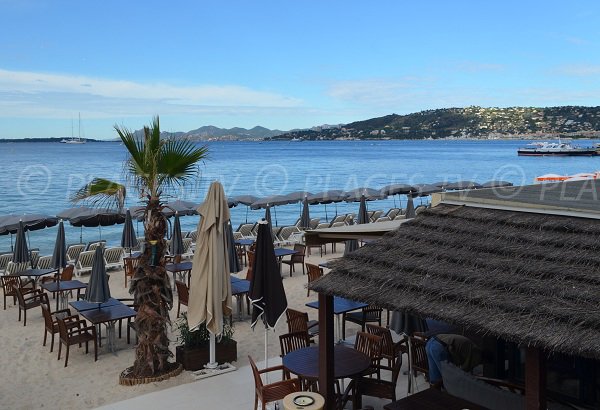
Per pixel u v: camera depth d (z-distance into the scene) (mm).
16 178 57281
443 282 5863
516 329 4805
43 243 25766
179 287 12594
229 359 9789
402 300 5734
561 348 4453
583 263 5621
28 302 14086
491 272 5836
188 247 19734
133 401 8180
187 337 9664
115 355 10570
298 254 17000
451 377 6645
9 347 11094
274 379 8898
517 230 6641
